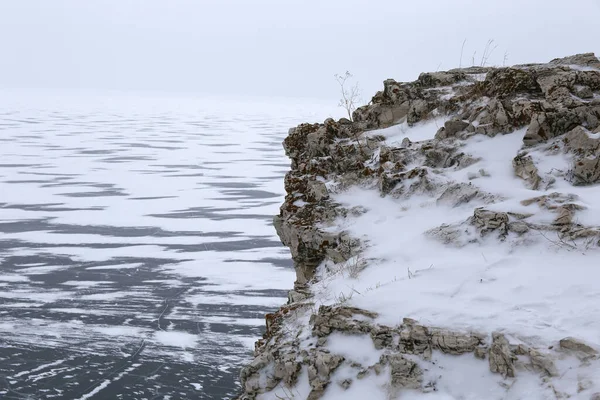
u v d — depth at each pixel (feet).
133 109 532.32
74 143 259.80
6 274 86.99
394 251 25.45
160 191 153.89
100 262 93.15
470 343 18.40
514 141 30.12
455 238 24.67
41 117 411.95
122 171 185.47
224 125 372.38
